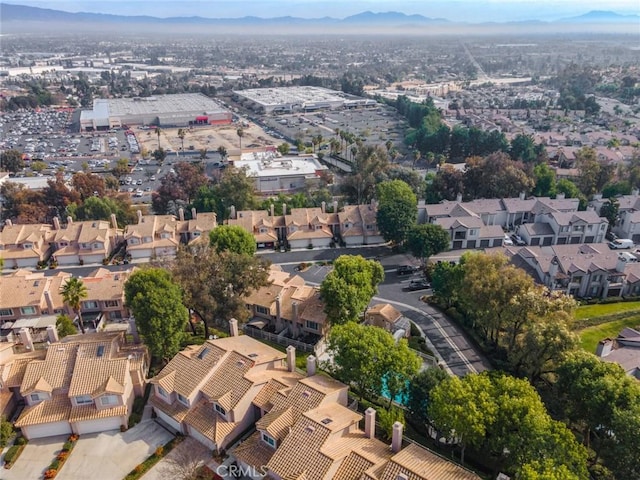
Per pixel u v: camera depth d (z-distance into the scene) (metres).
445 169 157.00
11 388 65.19
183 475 54.47
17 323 89.31
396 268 115.06
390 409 62.53
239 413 59.12
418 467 47.31
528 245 124.75
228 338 70.44
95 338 71.44
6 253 116.75
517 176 141.12
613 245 123.81
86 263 120.06
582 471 48.28
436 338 87.31
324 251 125.06
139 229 122.88
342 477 48.69
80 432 61.56
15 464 57.44
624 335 78.75
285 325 88.94
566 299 73.06
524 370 73.62
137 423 63.44
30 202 140.75
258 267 83.94
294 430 52.47
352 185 149.62
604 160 169.12
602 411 54.03
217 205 138.50
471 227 123.50
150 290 70.44
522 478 44.38
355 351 62.62
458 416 51.94
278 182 178.62
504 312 74.94
